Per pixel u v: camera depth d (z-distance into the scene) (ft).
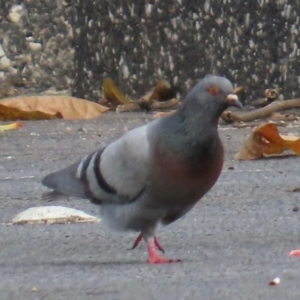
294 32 64.59
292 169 44.16
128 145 30.63
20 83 75.92
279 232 32.71
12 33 75.72
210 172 30.27
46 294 24.49
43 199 34.60
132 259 29.71
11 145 52.19
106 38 71.10
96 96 71.82
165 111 64.75
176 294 24.06
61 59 76.13
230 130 56.03
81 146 51.42
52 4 75.72
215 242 31.58
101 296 24.12
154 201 30.37
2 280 26.48
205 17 67.36
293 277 25.67
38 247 31.40
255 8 65.51
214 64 67.36
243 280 25.50
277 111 59.88
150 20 69.10
